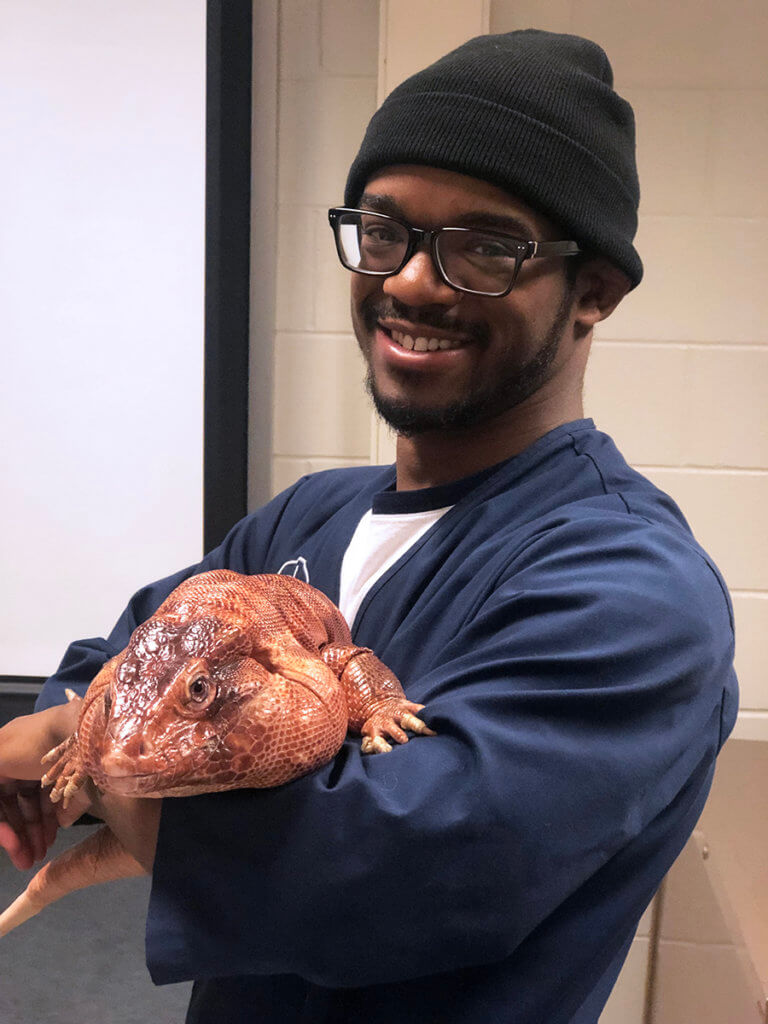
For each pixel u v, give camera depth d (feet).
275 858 2.43
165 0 6.56
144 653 2.52
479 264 3.05
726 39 6.65
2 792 3.47
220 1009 3.23
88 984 6.49
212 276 6.80
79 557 7.14
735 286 6.85
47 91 6.67
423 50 6.38
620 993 6.11
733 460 7.00
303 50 6.86
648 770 2.51
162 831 2.55
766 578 7.08
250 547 4.36
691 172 6.77
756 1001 4.75
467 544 3.27
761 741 6.77
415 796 2.38
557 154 3.03
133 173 6.73
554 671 2.53
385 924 2.38
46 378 6.96
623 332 6.93
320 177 6.97
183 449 7.00
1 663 7.25
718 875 5.57
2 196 6.78
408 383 3.22
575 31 6.72
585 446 3.43
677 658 2.59
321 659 2.95
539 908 2.43
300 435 7.24
